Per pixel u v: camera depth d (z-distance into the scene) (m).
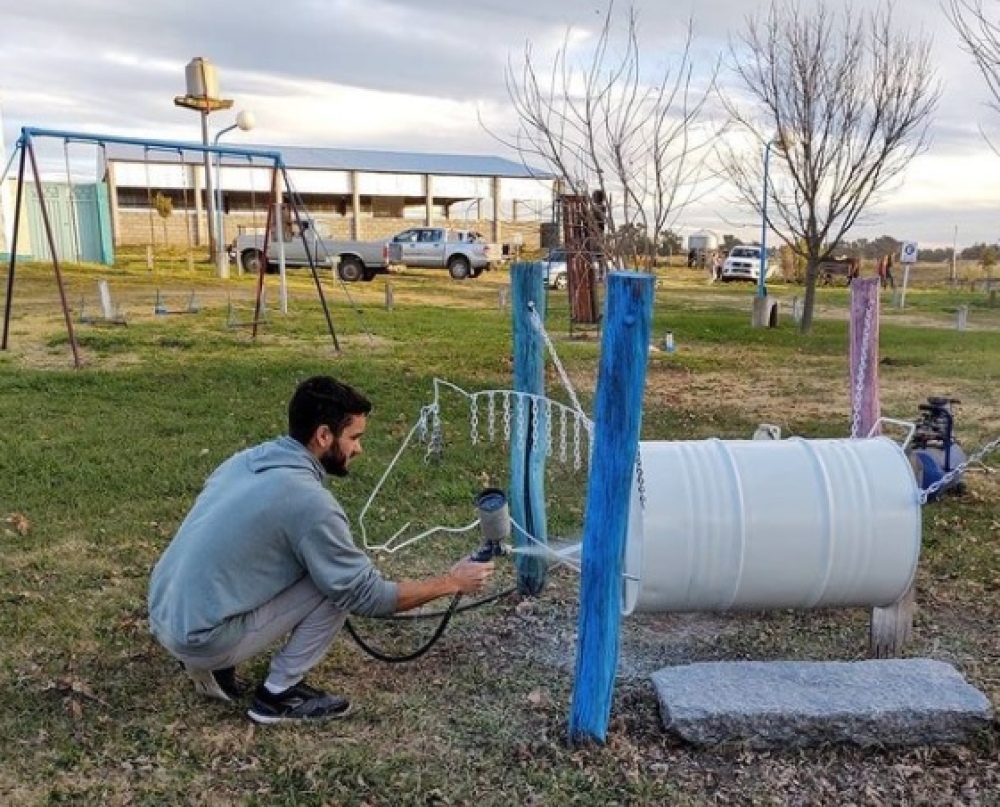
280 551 3.03
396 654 3.75
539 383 4.20
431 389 9.72
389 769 2.96
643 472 3.33
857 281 4.74
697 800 2.82
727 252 45.25
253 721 3.21
